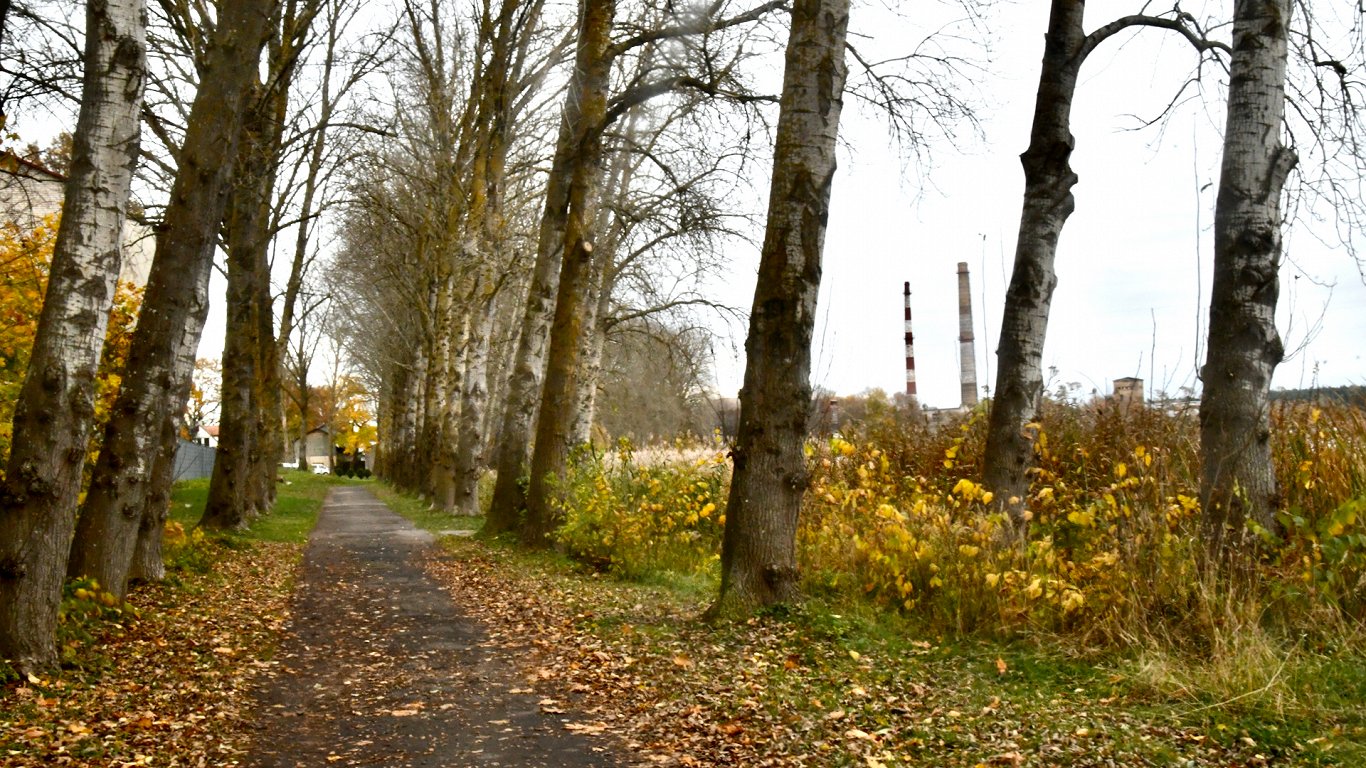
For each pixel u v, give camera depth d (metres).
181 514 23.00
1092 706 6.00
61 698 6.40
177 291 9.78
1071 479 10.70
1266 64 8.31
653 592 11.88
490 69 24.64
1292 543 7.24
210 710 6.61
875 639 8.06
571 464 16.56
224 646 8.72
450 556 16.58
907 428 14.31
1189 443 9.22
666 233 18.52
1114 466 8.69
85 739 5.63
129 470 9.62
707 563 13.23
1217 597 6.84
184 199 9.76
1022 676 6.79
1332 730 5.20
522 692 7.18
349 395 85.25
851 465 11.04
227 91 9.70
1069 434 11.86
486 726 6.31
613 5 16.91
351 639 9.41
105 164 6.95
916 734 5.58
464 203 28.06
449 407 29.16
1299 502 8.14
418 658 8.47
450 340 29.48
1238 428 8.05
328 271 44.41
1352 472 8.12
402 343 47.03
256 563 15.52
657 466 15.83
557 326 16.70
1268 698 5.63
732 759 5.39
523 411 18.55
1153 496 7.97
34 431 6.86
